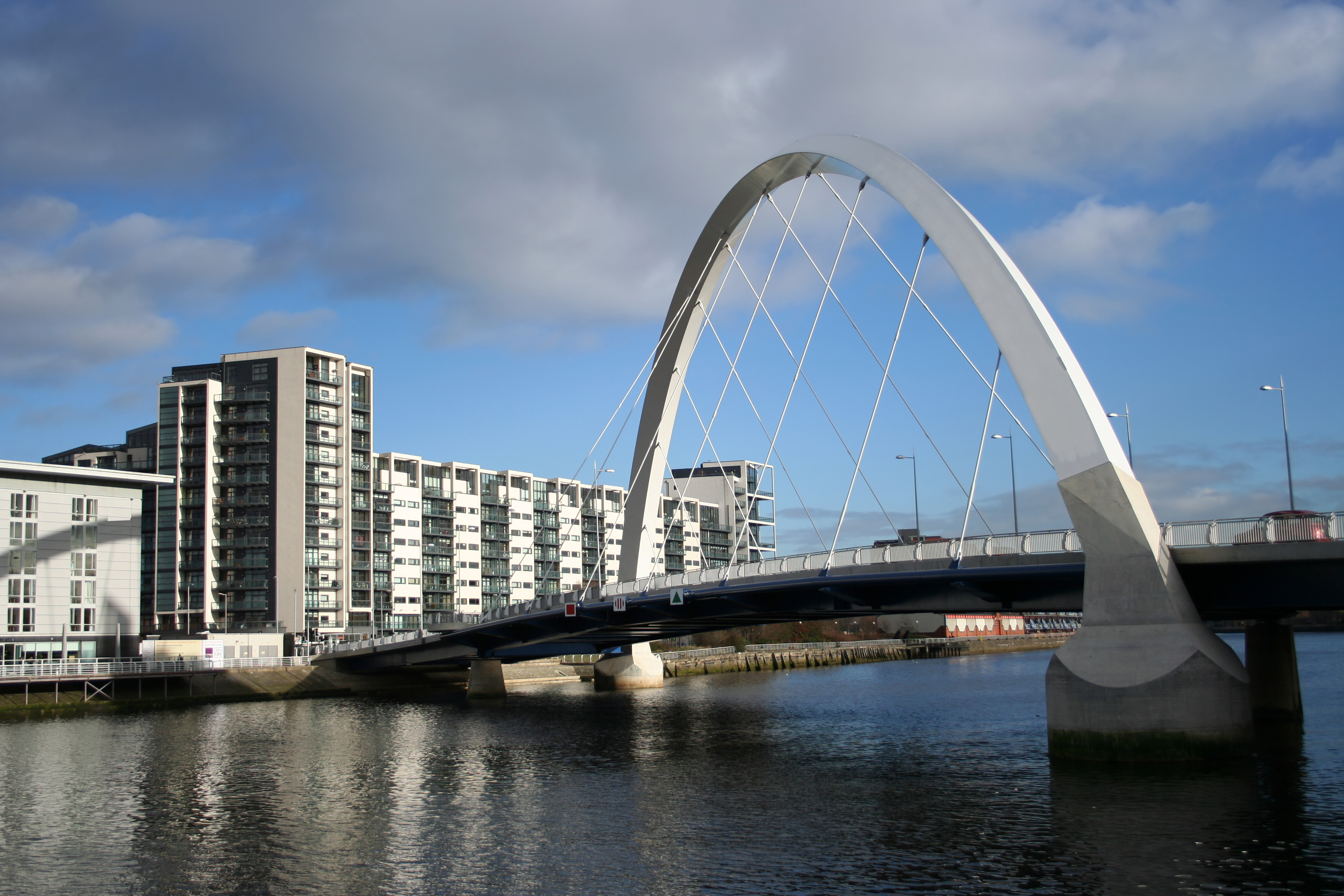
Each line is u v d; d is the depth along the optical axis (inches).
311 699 3489.2
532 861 1106.1
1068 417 1544.0
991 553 1713.8
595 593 2728.8
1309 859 1014.4
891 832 1179.3
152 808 1433.3
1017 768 1569.9
